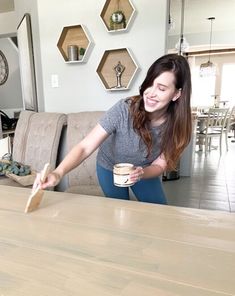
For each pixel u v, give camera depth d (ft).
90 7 8.07
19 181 6.51
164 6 7.23
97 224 2.82
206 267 2.05
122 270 2.03
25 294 1.79
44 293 1.79
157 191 4.86
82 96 8.79
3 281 1.93
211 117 17.52
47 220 2.94
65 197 3.65
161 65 3.73
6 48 19.13
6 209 3.27
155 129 4.26
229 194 10.70
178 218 2.94
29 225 2.82
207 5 15.53
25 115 8.50
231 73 28.32
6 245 2.42
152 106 3.90
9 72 19.43
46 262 2.14
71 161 3.82
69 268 2.06
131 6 7.49
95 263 2.12
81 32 8.46
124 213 3.10
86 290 1.81
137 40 7.68
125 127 4.27
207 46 23.04
